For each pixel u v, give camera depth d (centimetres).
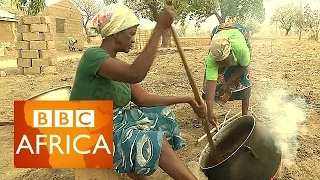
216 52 423
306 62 1332
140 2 2608
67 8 3378
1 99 923
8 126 648
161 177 402
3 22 2702
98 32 299
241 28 479
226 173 312
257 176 312
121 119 303
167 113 326
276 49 1898
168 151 284
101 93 296
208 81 438
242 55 447
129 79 281
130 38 300
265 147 316
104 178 310
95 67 285
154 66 1396
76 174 318
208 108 425
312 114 611
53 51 1427
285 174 404
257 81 950
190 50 2156
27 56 1402
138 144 281
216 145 361
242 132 365
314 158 440
